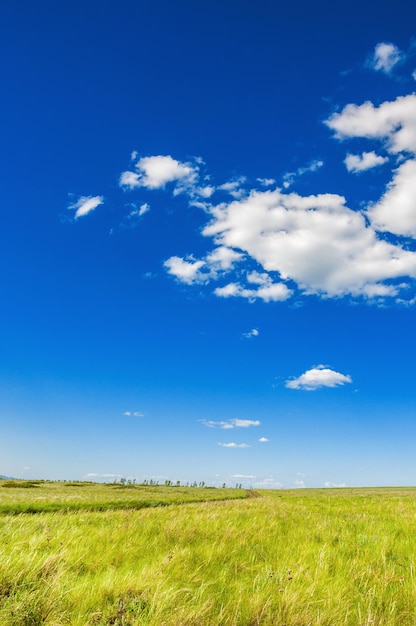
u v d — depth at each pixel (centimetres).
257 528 1067
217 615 438
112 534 887
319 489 11994
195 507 1866
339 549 822
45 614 419
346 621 432
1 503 2562
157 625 397
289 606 462
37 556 621
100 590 492
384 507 1891
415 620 459
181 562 660
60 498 3509
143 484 12506
